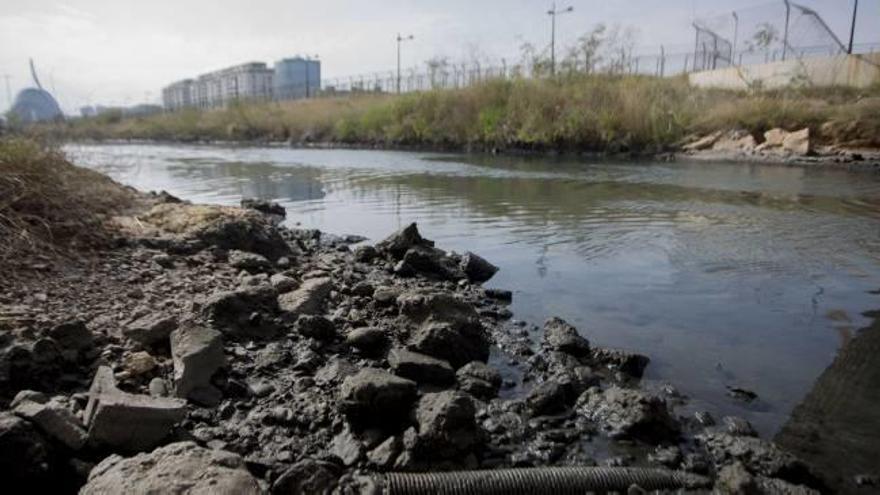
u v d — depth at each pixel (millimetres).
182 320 3928
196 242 5906
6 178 5496
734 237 7293
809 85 22234
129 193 8672
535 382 3672
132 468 2248
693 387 3596
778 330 4434
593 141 19938
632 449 2955
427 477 2580
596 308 4930
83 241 5469
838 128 17250
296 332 4078
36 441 2441
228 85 91500
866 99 18156
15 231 5000
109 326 3826
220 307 3990
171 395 3133
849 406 3365
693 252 6602
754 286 5434
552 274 5883
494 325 4562
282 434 2945
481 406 3305
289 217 9188
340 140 27750
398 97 27219
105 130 41500
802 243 6969
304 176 14695
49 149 6980
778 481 2635
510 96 22500
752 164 15992
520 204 9906
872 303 4969
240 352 3684
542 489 2578
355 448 2818
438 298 4121
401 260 6004
